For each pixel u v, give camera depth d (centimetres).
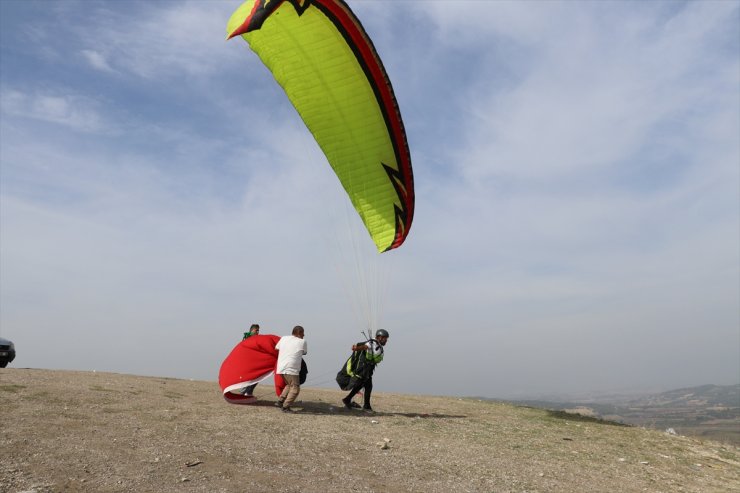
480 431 968
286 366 987
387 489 588
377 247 1234
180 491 505
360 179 1202
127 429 702
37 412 736
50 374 1186
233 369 1052
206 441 682
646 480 754
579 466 785
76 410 783
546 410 1370
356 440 786
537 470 736
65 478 504
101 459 567
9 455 543
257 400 1088
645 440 1037
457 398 1594
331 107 1138
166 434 696
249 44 1105
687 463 884
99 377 1259
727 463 916
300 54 1080
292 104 1160
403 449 763
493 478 675
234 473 573
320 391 1498
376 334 1089
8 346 1536
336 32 1015
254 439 722
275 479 571
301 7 980
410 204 1173
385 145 1142
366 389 1102
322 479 591
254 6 930
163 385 1238
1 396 816
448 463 718
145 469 552
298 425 852
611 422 1248
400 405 1288
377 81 1058
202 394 1145
